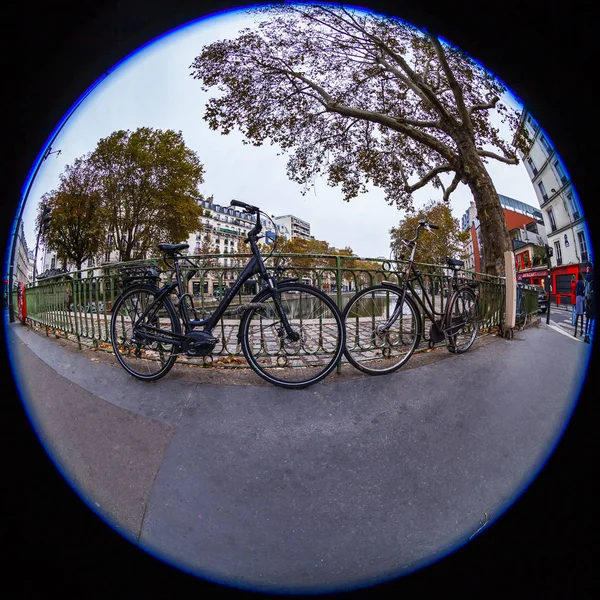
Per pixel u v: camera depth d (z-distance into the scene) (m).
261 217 2.69
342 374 2.65
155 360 2.84
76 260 19.28
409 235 23.62
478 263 33.44
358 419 1.91
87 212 18.19
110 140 18.52
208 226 50.94
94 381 2.48
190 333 2.33
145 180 19.27
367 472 1.45
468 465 1.51
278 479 1.40
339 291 3.08
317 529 1.16
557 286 19.41
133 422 1.85
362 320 2.97
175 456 1.55
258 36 6.44
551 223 20.34
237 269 3.04
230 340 3.81
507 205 26.55
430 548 1.08
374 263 3.66
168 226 21.59
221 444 1.65
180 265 2.70
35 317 6.20
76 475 1.40
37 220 7.30
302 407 2.05
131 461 1.52
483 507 1.26
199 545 1.10
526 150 7.50
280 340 2.60
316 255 3.01
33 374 2.61
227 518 1.20
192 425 1.83
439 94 7.50
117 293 3.56
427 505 1.27
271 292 2.39
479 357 3.25
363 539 1.12
